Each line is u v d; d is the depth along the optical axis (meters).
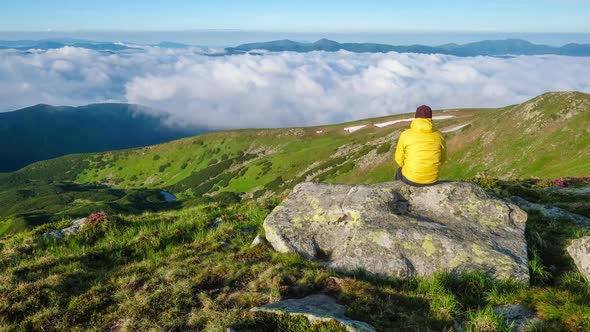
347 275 9.06
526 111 106.50
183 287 8.25
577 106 97.50
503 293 7.92
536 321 6.59
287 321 6.66
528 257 9.45
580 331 6.13
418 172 10.75
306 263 9.59
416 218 10.43
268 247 10.74
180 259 10.27
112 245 11.93
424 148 10.55
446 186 11.14
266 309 6.98
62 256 11.14
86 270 9.91
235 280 8.75
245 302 7.58
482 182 19.42
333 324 6.33
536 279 8.80
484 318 6.68
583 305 6.64
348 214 10.89
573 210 14.59
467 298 7.96
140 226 13.80
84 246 12.16
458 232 9.83
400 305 7.49
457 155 112.12
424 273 8.96
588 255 8.27
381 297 7.70
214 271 9.12
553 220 12.69
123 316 7.49
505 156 99.38
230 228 12.56
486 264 8.86
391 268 9.05
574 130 91.88
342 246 10.27
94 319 7.49
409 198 11.20
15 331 7.25
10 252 11.57
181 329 6.91
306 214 11.43
